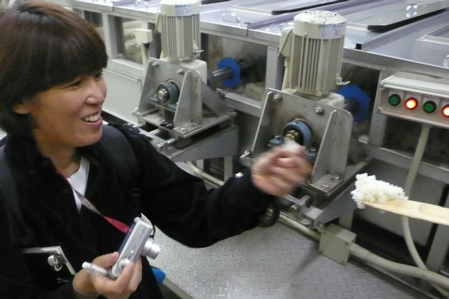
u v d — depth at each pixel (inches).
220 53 76.6
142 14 75.9
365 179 40.8
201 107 61.5
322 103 48.4
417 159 52.4
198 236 34.9
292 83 49.4
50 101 23.8
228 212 32.0
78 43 23.0
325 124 48.8
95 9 86.3
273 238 73.5
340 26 44.6
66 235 28.2
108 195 30.6
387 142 58.3
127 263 23.7
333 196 51.8
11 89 23.2
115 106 95.1
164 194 34.6
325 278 65.4
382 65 51.7
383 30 64.0
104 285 23.1
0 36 22.5
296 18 45.9
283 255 69.9
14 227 26.3
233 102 70.2
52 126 25.0
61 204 27.7
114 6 81.4
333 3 83.2
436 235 60.2
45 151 27.8
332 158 50.8
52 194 27.3
